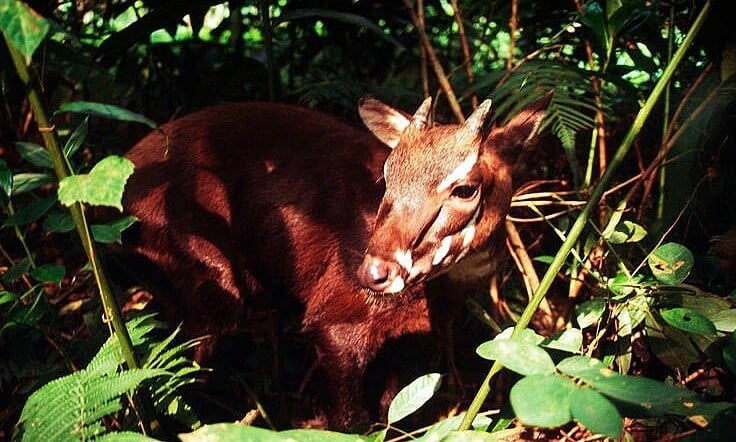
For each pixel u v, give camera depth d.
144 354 1.03
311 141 1.29
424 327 1.25
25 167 1.71
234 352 1.46
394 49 1.77
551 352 1.02
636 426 1.00
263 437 0.73
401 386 1.35
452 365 1.32
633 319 1.03
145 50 1.85
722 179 1.20
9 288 1.16
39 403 0.82
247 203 1.28
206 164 1.27
